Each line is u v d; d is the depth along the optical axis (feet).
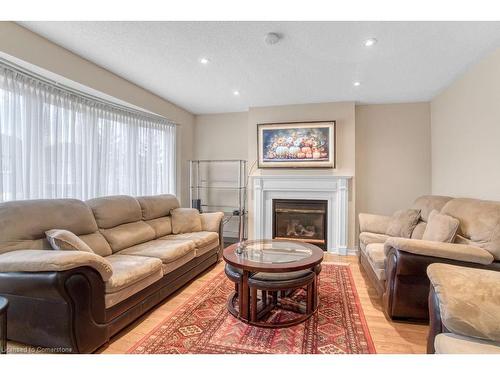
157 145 14.12
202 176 17.22
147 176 13.52
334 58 9.05
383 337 6.41
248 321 7.04
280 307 7.94
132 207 10.15
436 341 4.06
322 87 11.94
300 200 14.78
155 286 7.75
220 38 7.84
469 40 7.82
